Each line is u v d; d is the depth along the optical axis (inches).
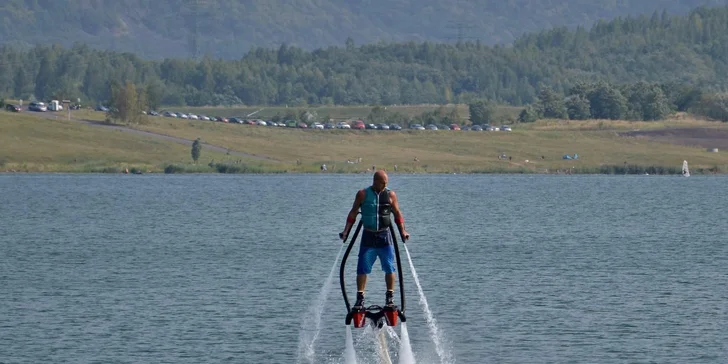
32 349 4532.5
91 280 6624.0
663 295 5979.3
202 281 6579.7
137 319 5201.8
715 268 7303.2
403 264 7564.0
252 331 4923.7
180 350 4525.1
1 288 6254.9
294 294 6028.5
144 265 7485.2
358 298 3393.2
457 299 5846.5
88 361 4330.7
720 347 4576.8
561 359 4377.5
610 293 6058.1
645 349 4544.8
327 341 4719.5
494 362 4335.6
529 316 5295.3
